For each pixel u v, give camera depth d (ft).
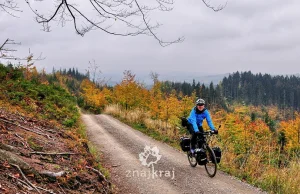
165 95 78.95
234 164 29.58
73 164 19.22
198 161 25.84
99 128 52.70
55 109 39.17
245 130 46.03
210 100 451.12
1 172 12.80
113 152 34.22
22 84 41.22
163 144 41.78
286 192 22.02
